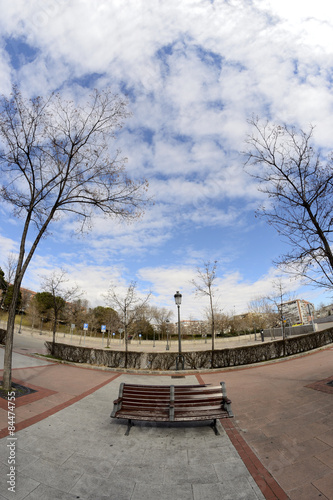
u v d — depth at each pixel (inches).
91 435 186.2
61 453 157.9
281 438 173.2
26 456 150.9
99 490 124.3
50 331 1942.7
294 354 529.7
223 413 183.2
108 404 260.2
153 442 177.6
